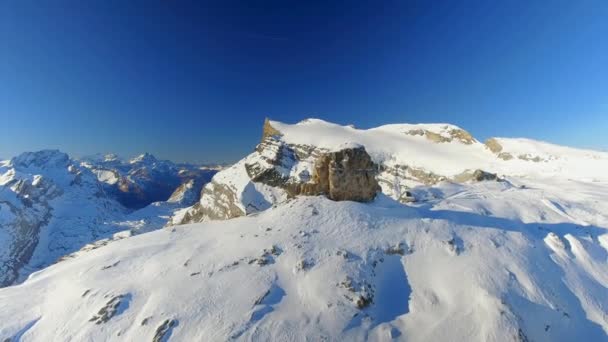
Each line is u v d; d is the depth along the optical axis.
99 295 26.30
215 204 119.50
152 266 29.45
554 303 25.48
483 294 24.58
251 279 26.30
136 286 26.77
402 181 145.88
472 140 170.62
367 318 23.00
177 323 22.45
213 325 22.09
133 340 21.73
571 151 123.88
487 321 22.31
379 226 34.06
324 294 24.53
